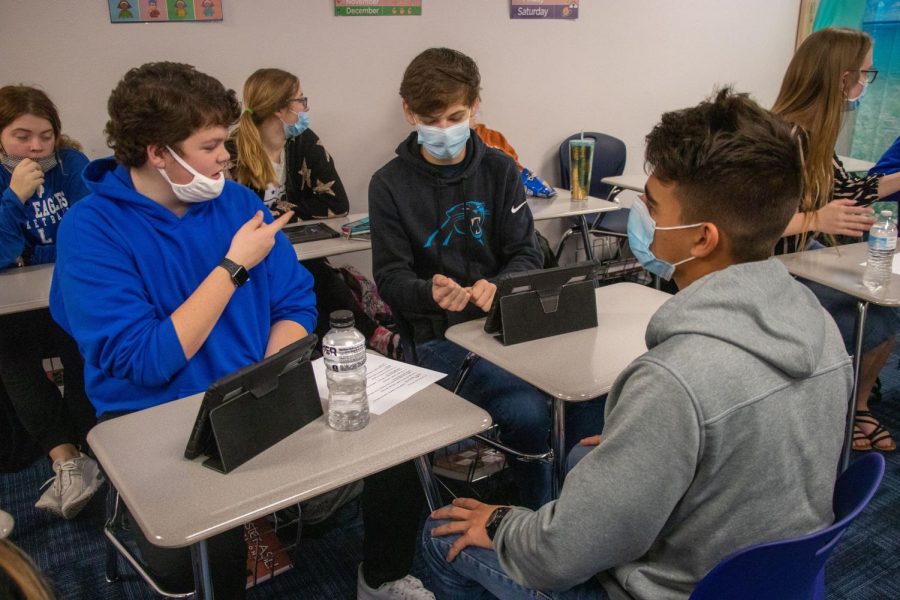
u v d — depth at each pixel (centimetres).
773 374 87
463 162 204
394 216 203
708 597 86
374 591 162
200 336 140
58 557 206
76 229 141
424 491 154
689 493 90
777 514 89
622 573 99
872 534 204
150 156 140
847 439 211
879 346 238
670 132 96
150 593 189
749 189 90
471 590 127
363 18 348
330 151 361
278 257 169
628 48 425
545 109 412
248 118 292
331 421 127
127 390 149
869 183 240
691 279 103
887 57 427
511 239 209
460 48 377
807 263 217
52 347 231
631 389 88
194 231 152
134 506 106
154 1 305
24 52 289
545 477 188
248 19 325
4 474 250
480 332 175
